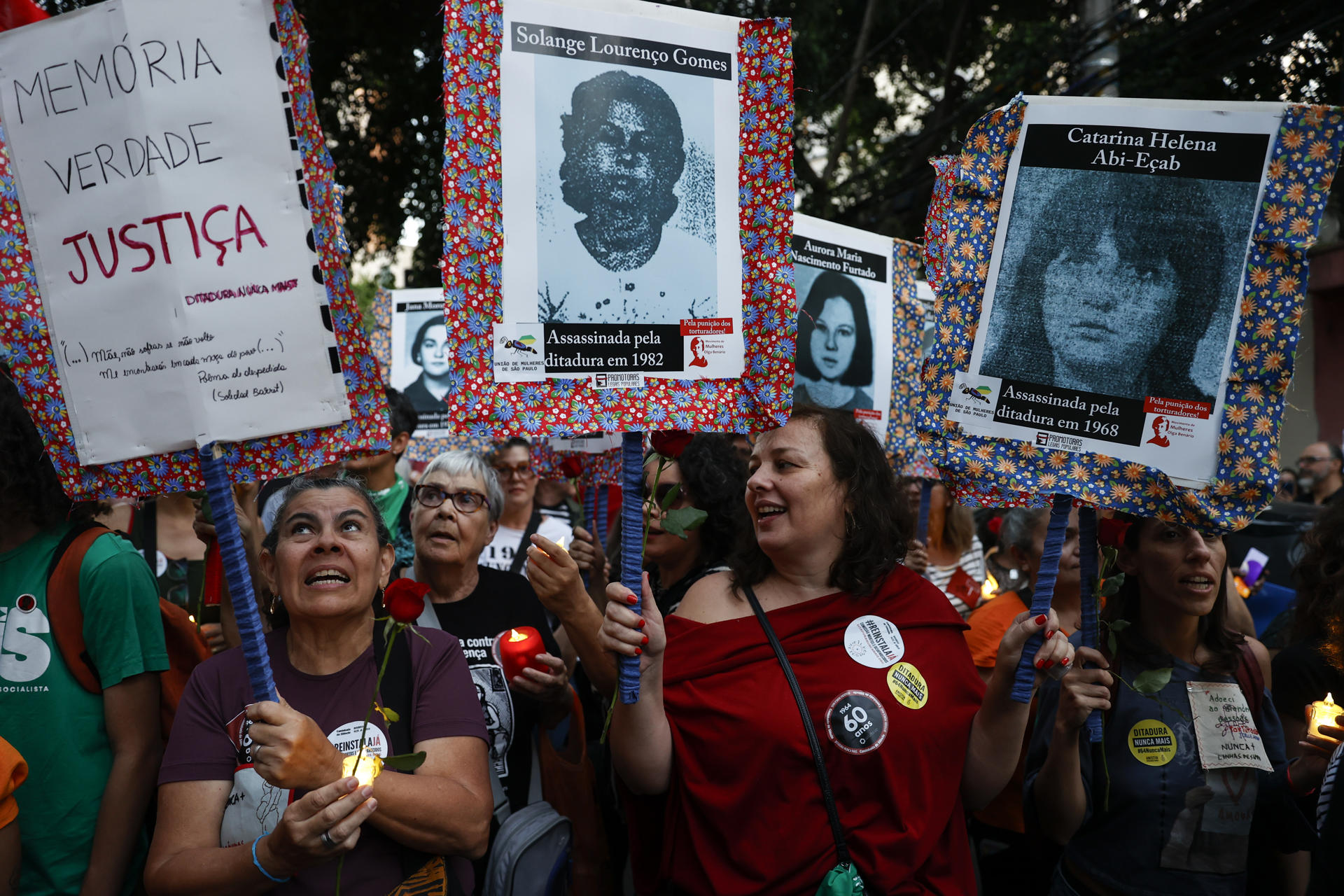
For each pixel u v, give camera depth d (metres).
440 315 5.35
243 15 1.98
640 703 2.26
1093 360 2.35
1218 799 2.62
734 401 2.24
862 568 2.51
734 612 2.56
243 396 2.00
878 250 4.14
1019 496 2.36
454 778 2.19
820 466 2.53
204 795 2.11
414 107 10.91
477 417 2.09
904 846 2.27
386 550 2.41
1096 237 2.36
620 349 2.18
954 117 11.89
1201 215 2.31
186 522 3.93
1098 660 2.38
